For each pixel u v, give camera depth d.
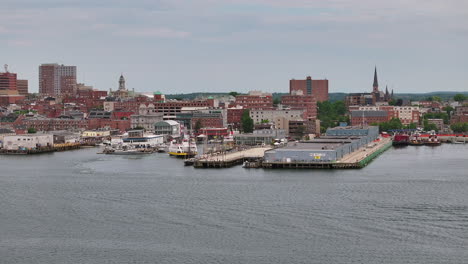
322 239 161.12
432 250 152.62
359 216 182.38
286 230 168.88
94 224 178.75
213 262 147.12
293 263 145.88
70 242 163.00
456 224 173.50
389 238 161.38
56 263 148.62
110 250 156.25
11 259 151.75
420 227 170.62
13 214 192.38
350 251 152.50
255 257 149.62
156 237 165.12
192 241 161.25
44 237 167.50
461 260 146.12
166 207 197.25
